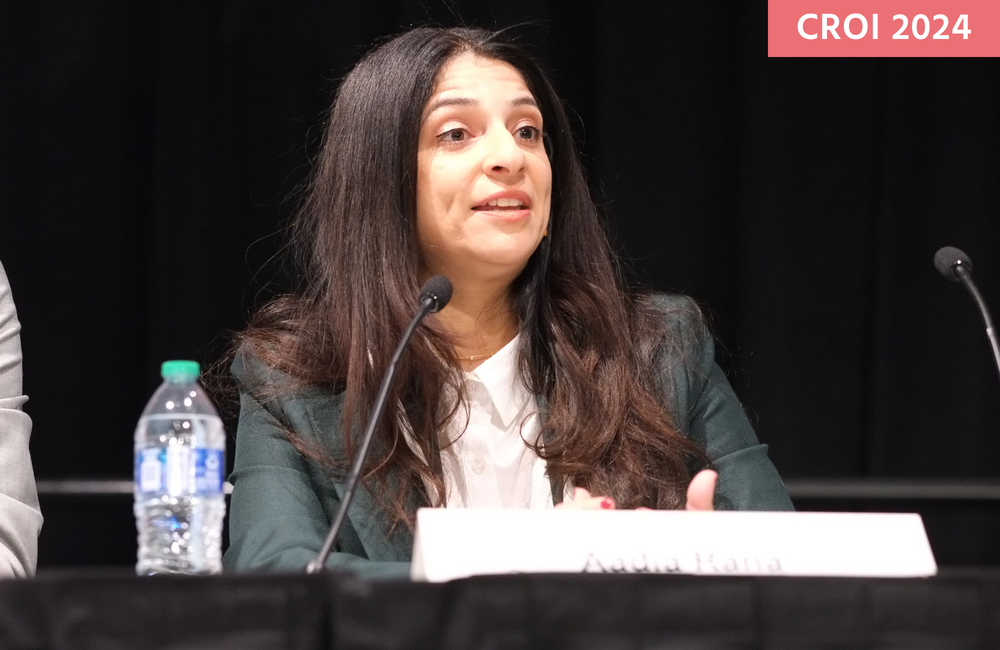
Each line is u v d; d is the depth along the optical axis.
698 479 4.73
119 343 9.82
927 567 3.90
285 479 5.75
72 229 9.82
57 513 9.17
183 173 9.79
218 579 3.19
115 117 9.91
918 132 10.15
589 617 3.23
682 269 10.05
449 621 3.20
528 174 6.03
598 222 6.58
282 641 3.17
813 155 10.09
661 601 3.25
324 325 6.20
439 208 6.00
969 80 10.12
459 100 6.03
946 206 10.07
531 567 3.71
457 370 6.00
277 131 9.90
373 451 5.78
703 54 10.15
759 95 10.06
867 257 10.05
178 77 9.86
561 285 6.34
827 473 9.89
